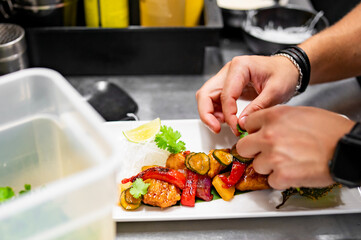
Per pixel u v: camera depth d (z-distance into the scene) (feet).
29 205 1.02
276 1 3.18
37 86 1.28
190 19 2.43
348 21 2.26
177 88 2.49
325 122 1.59
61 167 1.40
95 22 2.38
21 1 2.25
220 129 1.97
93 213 1.14
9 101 1.29
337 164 1.47
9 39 2.16
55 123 1.32
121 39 2.41
